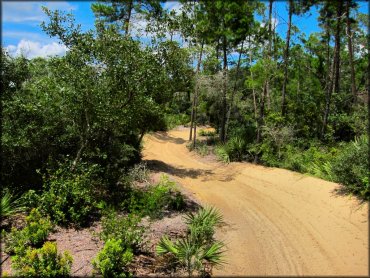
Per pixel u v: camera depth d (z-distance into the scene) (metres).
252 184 12.20
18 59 8.91
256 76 19.16
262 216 8.89
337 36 17.78
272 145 14.93
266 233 7.74
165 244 6.51
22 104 8.11
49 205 7.48
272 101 22.92
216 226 8.34
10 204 7.27
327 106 16.78
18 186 8.38
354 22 17.62
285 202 9.57
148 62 8.64
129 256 5.59
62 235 6.90
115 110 8.76
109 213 7.39
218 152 17.77
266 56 17.48
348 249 6.30
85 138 8.99
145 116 12.73
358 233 6.76
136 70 8.52
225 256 6.48
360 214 7.39
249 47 18.66
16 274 5.13
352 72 17.09
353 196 8.24
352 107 17.06
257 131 15.94
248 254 6.75
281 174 12.40
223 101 20.19
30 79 9.34
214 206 10.07
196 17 17.45
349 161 8.46
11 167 8.32
